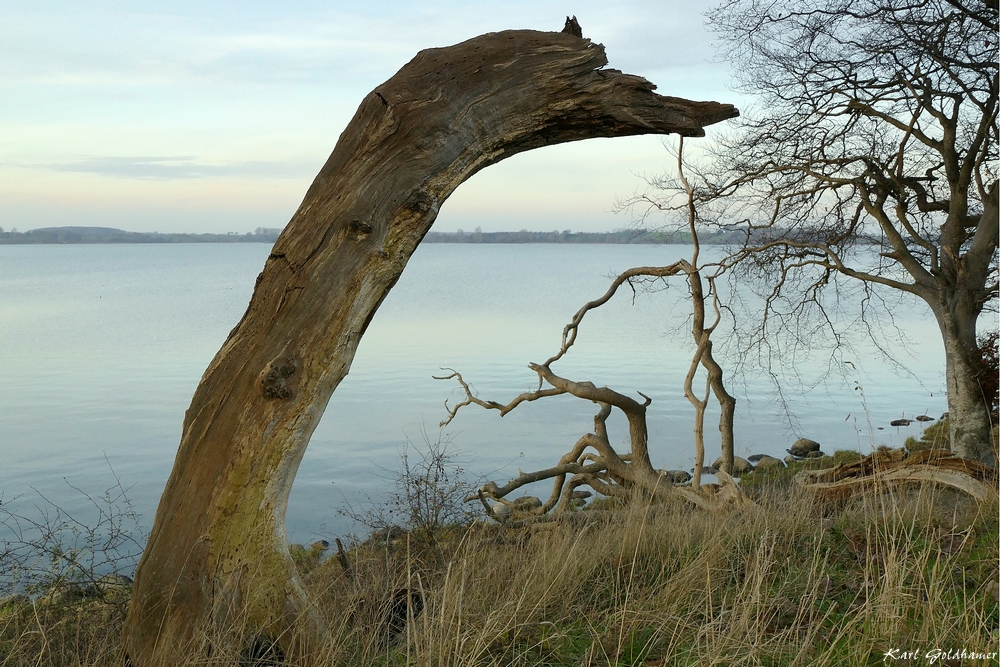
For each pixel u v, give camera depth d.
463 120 3.70
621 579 4.58
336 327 3.56
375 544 6.17
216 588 3.50
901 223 14.20
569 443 20.98
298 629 3.59
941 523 5.19
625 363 38.69
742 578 4.48
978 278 13.68
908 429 21.23
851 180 13.43
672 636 3.58
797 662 3.26
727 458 8.66
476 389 31.81
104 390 33.66
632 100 3.81
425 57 3.79
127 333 61.50
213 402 3.57
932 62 12.62
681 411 25.39
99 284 160.25
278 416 3.50
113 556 5.41
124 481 17.81
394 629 4.22
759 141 13.88
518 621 3.79
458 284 144.62
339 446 21.22
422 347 48.44
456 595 3.76
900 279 15.60
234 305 97.94
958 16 12.18
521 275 187.00
